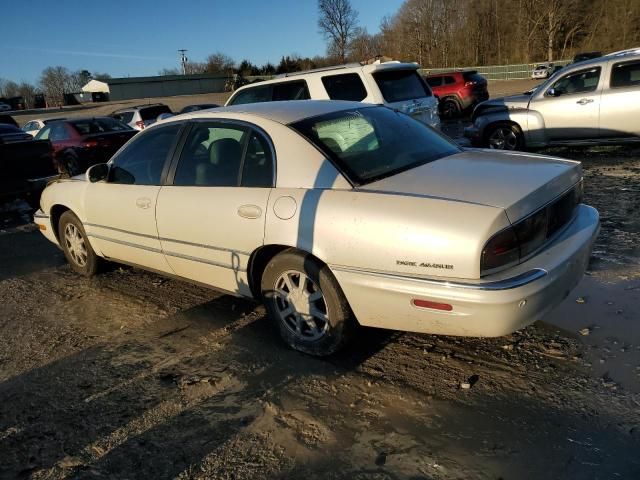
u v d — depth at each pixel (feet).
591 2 211.41
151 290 16.14
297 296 11.23
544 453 8.12
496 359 10.67
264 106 12.91
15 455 9.22
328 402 9.86
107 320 14.33
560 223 10.35
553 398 9.33
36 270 19.35
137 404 10.36
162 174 13.69
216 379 10.96
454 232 8.85
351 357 11.28
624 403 9.03
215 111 13.21
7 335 13.98
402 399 9.73
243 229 11.48
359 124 12.19
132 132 43.06
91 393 10.89
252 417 9.65
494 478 7.75
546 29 215.31
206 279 13.19
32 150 29.48
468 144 38.50
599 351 10.57
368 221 9.67
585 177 24.86
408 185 10.05
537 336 11.33
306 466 8.36
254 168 11.68
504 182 9.78
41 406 10.59
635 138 28.68
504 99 33.50
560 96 30.35
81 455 9.07
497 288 8.63
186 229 12.81
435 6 234.38
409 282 9.27
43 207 18.30
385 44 250.57
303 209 10.50
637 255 15.11
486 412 9.15
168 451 8.96
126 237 14.87
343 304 10.48
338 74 27.61
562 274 9.32
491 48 232.12
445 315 9.14
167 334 13.15
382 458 8.36
